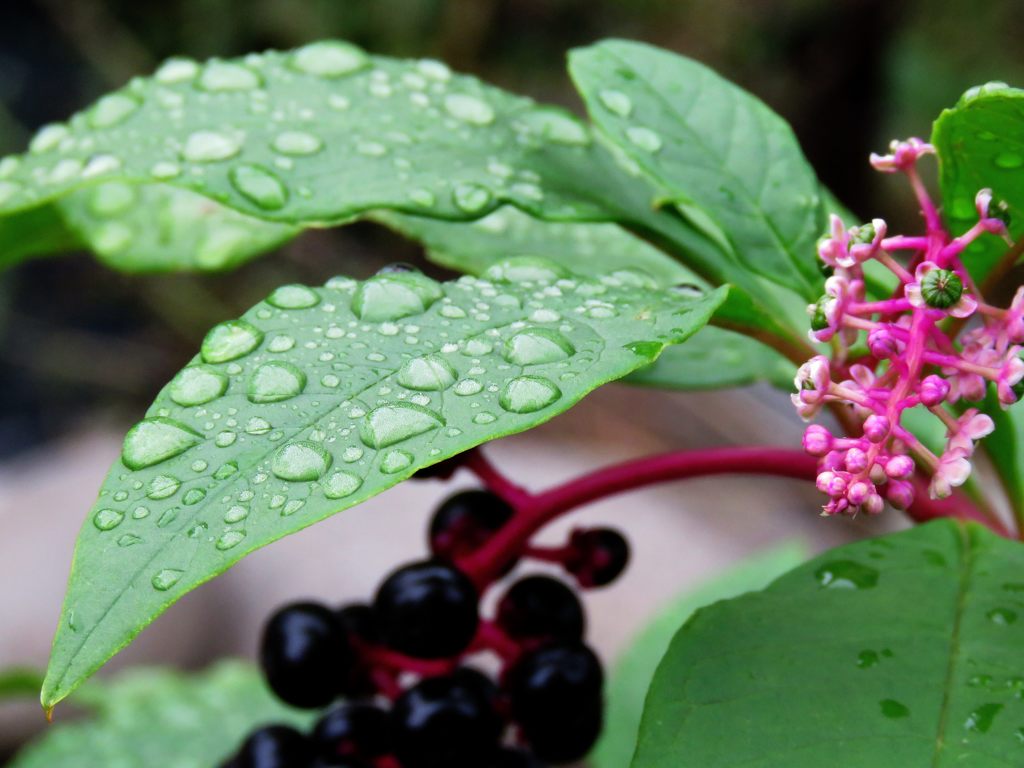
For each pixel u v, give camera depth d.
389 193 0.24
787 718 0.22
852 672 0.22
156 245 0.27
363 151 0.24
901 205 1.08
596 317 0.22
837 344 0.23
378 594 0.24
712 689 0.22
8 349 1.21
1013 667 0.22
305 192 0.24
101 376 1.21
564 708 0.24
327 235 1.20
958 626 0.22
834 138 1.08
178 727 0.32
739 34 1.08
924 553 0.23
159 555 0.20
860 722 0.22
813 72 1.07
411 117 0.25
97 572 0.20
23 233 0.27
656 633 0.32
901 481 0.22
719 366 0.26
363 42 1.14
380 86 0.25
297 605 0.24
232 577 0.66
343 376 0.21
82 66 1.41
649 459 0.24
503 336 0.22
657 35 1.13
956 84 1.09
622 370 0.21
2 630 0.65
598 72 0.25
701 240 0.25
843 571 0.23
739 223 0.24
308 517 0.20
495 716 0.24
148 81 0.25
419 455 0.21
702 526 0.70
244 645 0.64
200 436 0.21
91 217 0.27
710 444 0.93
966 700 0.22
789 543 0.33
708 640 0.22
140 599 0.20
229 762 0.26
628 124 0.25
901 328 0.22
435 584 0.23
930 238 0.22
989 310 0.22
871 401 0.22
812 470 0.24
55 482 0.76
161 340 1.24
